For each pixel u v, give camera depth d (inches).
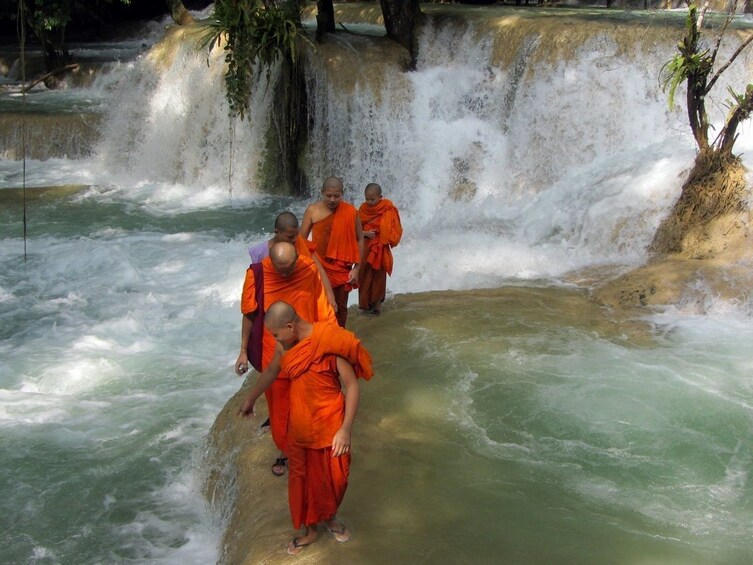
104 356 339.6
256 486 209.9
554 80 535.8
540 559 181.3
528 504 203.3
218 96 649.6
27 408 293.9
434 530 190.4
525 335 308.3
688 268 356.8
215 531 221.9
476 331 311.4
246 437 234.7
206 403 298.4
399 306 339.3
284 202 605.6
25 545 219.8
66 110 757.9
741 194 377.1
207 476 241.0
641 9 736.3
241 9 567.2
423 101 584.7
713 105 486.3
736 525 197.5
